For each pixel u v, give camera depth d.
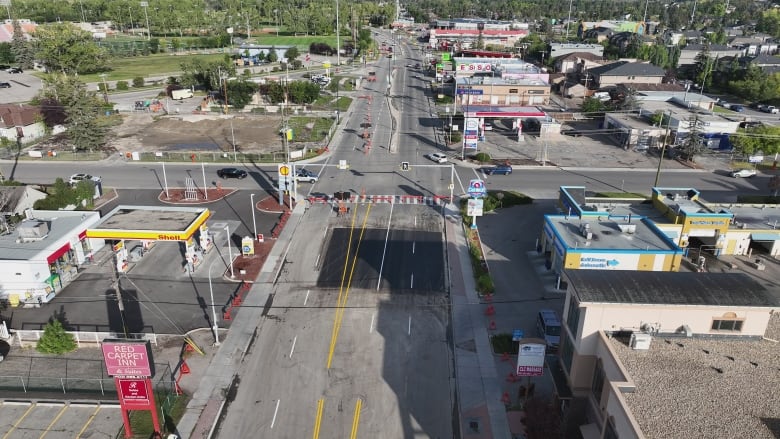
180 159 95.00
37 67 179.62
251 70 175.38
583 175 90.12
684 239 61.50
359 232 67.50
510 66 148.25
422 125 119.88
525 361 38.03
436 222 70.88
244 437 36.59
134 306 51.38
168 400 39.19
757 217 66.75
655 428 25.36
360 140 107.88
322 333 47.69
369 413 38.75
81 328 48.03
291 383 41.62
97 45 185.50
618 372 29.11
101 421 37.69
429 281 56.44
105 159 94.81
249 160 94.69
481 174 89.88
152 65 185.62
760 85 142.38
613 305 31.77
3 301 51.81
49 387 40.81
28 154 96.44
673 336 32.53
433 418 38.38
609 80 142.25
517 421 38.00
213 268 58.41
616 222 59.81
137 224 58.59
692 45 188.62
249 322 49.03
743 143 96.81
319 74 172.62
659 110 112.19
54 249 54.00
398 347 46.00
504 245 65.00
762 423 25.75
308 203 76.56
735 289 33.41
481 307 52.03
